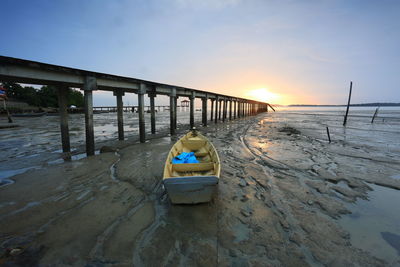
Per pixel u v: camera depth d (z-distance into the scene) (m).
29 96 61.38
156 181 6.77
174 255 3.59
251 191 6.10
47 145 12.56
